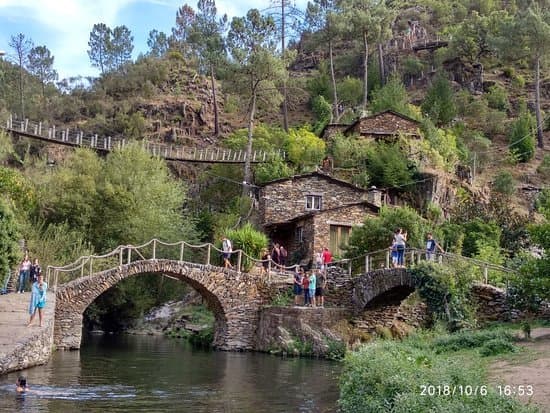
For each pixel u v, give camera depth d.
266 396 17.94
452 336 21.67
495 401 10.52
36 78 105.75
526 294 22.73
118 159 45.56
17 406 15.05
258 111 86.38
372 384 12.84
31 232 35.94
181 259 32.31
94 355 27.31
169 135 79.06
